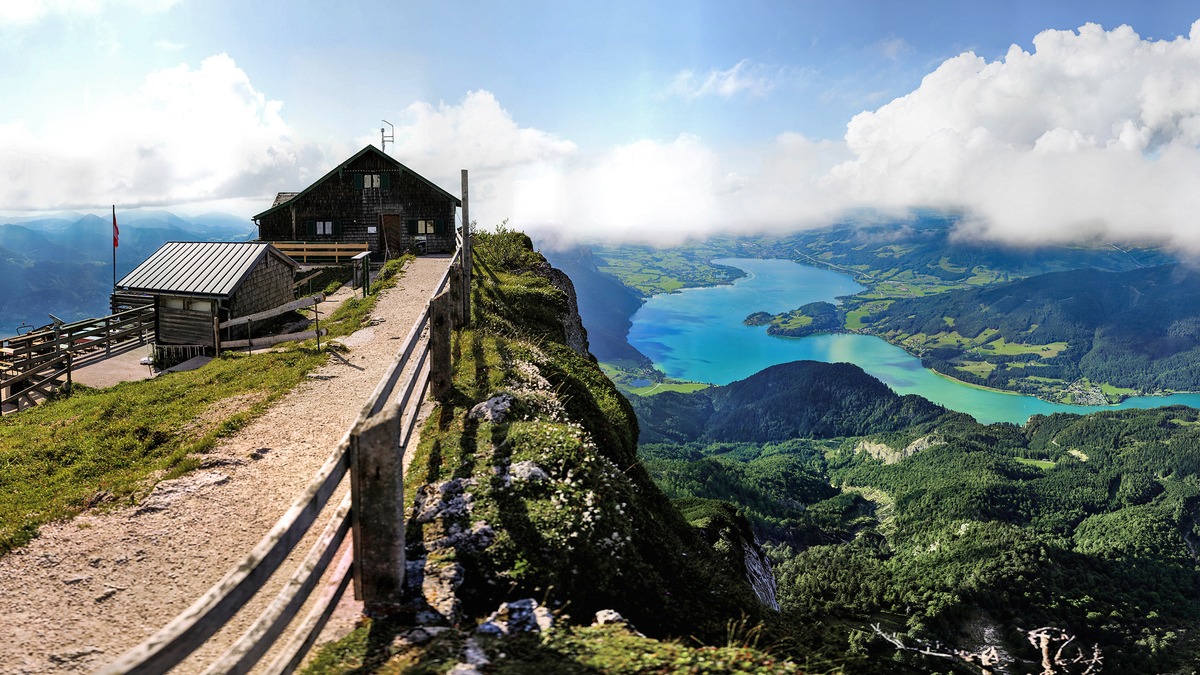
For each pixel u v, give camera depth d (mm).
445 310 14500
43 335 26578
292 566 8609
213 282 26672
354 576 7305
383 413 7262
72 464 12727
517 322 28734
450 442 11930
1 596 8094
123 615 7801
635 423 24000
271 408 15477
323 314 31266
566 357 24875
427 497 9781
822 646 9719
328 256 48844
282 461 12438
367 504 7172
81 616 7750
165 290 26438
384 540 7223
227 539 9602
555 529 8867
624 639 6930
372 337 23594
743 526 31188
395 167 49469
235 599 4938
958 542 180500
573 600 8078
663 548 10484
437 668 6074
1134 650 118438
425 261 42969
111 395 18531
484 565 8148
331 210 49875
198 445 12828
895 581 149000
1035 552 165250
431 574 7848
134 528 9875
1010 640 116688
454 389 15156
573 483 10266
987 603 131750
